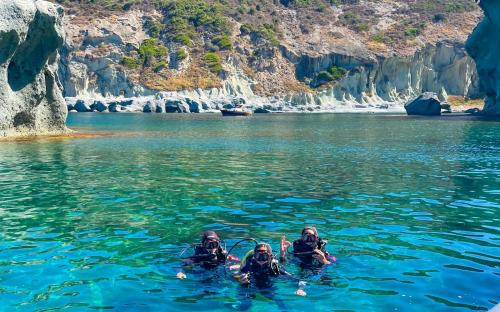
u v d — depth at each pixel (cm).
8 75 3247
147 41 9588
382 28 10825
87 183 1625
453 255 881
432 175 1802
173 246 942
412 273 793
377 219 1153
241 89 9350
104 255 886
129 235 1016
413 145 2903
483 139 3278
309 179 1717
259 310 662
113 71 8975
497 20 5856
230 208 1266
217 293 719
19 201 1342
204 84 9100
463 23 11019
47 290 728
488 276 778
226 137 3503
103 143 2994
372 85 9706
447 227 1078
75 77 8738
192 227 1080
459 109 8594
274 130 4219
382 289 728
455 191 1498
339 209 1258
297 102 9331
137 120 5825
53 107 3638
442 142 3081
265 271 774
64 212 1216
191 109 8425
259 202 1341
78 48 9056
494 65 6128
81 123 5172
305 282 755
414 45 10025
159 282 760
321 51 9912
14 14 3006
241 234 1029
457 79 9931
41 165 2036
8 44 3042
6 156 2320
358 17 11181
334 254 889
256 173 1850
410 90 9856
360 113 8081
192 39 9906
